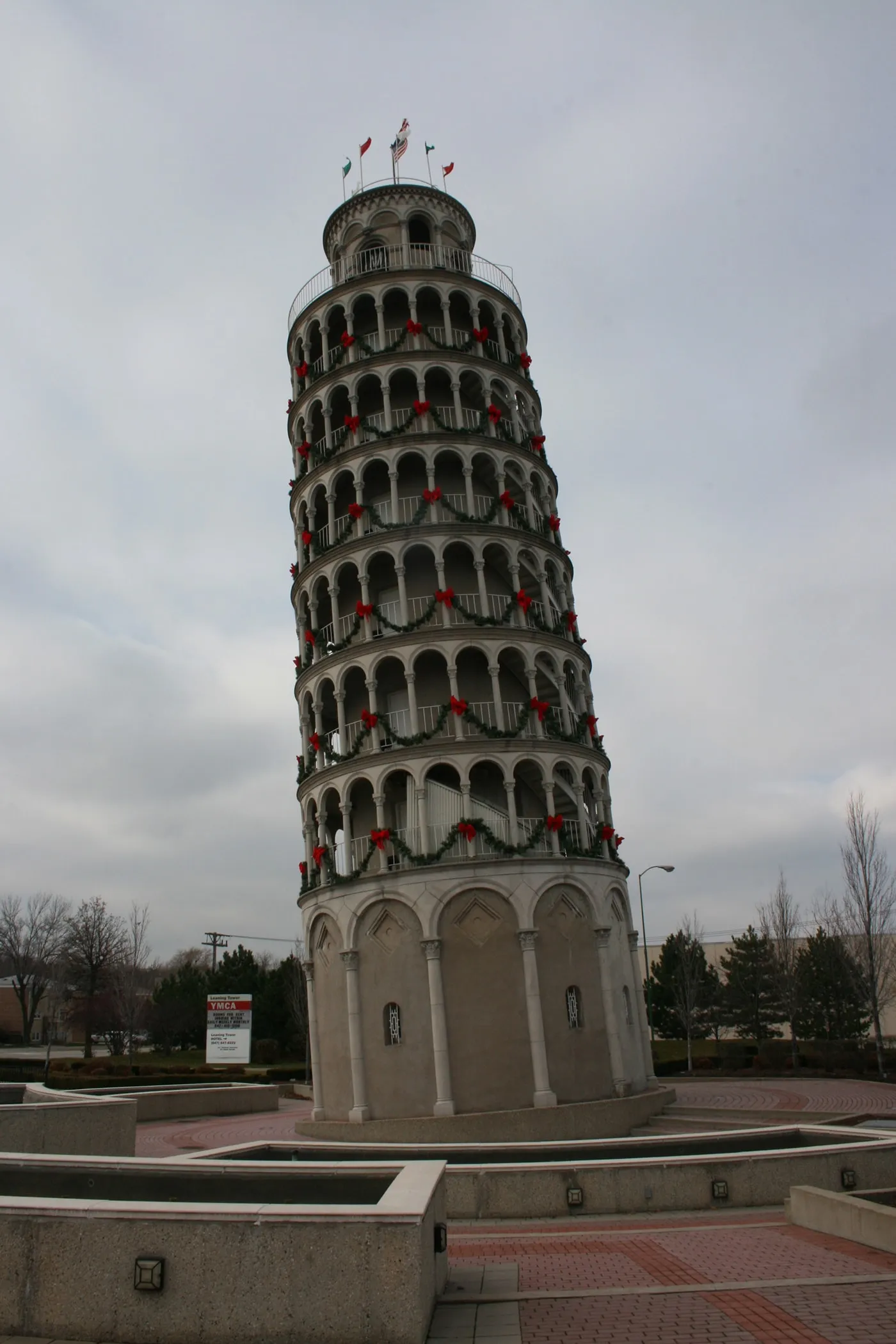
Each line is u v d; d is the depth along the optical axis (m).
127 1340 10.84
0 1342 10.81
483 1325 11.35
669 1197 18.89
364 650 41.94
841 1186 19.27
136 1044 102.69
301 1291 10.76
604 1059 37.62
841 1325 10.97
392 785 41.69
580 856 39.09
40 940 116.81
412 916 37.69
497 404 48.41
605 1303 12.11
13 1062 74.06
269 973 95.62
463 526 43.31
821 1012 81.94
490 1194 18.80
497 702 40.84
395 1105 36.31
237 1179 14.08
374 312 49.56
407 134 57.22
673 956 92.94
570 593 48.00
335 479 46.09
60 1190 14.52
